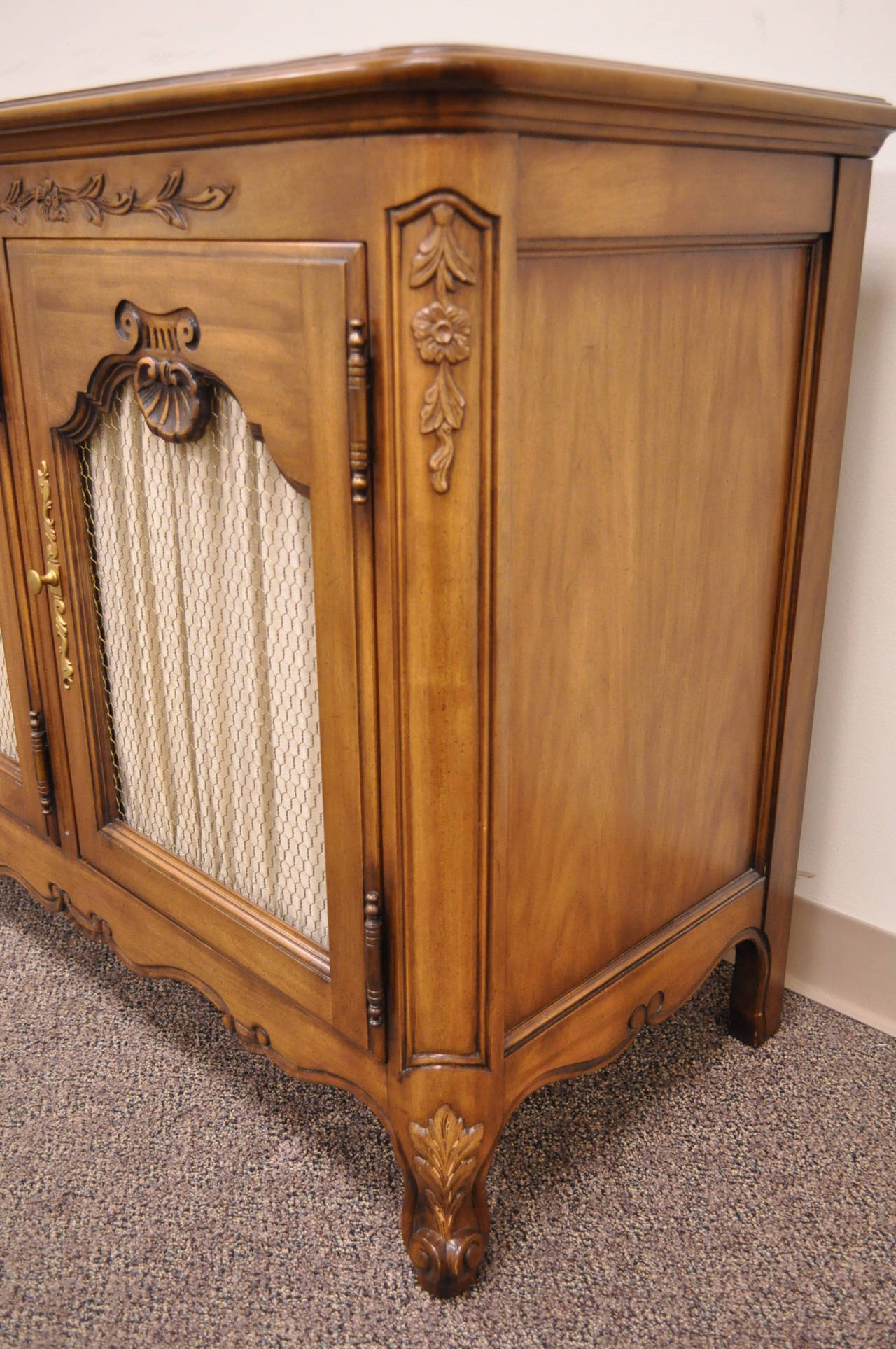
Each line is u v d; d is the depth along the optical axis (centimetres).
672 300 75
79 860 108
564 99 59
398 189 58
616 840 86
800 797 105
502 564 66
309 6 122
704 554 86
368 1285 82
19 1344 77
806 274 87
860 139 83
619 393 73
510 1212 89
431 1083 77
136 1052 107
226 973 93
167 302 75
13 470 97
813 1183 92
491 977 75
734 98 68
